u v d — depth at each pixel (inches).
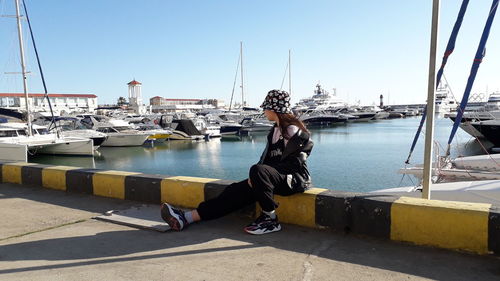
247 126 1759.4
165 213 140.2
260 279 100.4
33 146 954.1
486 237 110.2
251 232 134.1
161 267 109.3
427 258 111.2
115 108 3164.4
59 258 117.6
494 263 106.3
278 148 135.2
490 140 1061.8
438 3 142.0
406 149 1197.1
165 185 174.4
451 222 115.1
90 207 178.7
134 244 128.3
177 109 3735.2
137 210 167.0
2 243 132.3
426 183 147.7
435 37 143.6
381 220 126.4
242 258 114.5
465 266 105.2
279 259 113.3
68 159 1050.1
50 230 146.1
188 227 144.5
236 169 892.0
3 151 865.5
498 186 232.1
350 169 836.0
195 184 165.0
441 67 288.2
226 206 140.6
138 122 1963.6
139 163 1002.7
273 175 130.3
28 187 225.0
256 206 150.3
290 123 133.4
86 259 116.5
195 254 118.4
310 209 139.6
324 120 2352.4
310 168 856.9
